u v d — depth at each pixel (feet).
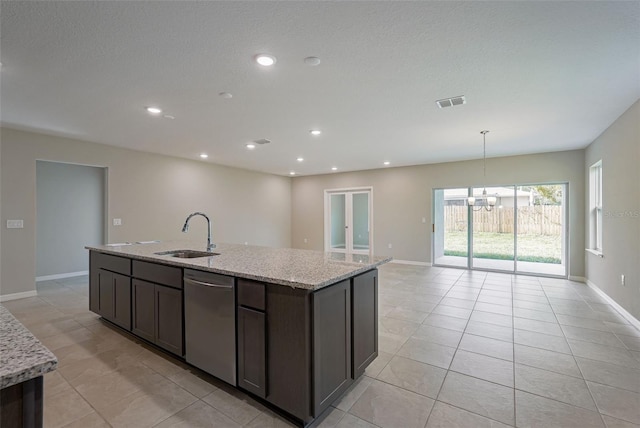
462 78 8.80
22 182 14.39
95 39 6.76
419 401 6.52
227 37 6.73
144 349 8.96
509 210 20.79
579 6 5.72
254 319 6.20
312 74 8.52
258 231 27.53
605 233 14.07
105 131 14.40
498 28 6.41
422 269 22.08
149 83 9.09
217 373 6.90
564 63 7.91
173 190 20.81
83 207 20.33
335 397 6.25
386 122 12.93
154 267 8.62
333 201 29.01
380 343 9.46
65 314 12.08
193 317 7.45
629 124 11.18
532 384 7.18
